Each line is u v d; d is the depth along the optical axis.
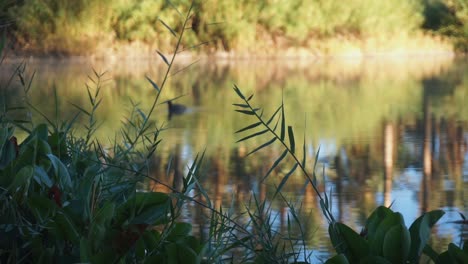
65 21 22.53
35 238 1.92
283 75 18.62
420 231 1.74
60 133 2.45
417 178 6.45
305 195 5.61
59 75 17.44
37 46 22.02
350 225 4.73
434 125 10.18
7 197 2.05
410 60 24.14
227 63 22.52
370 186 6.07
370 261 1.70
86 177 1.99
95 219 1.81
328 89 15.41
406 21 26.91
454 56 26.03
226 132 9.33
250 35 24.70
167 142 8.34
